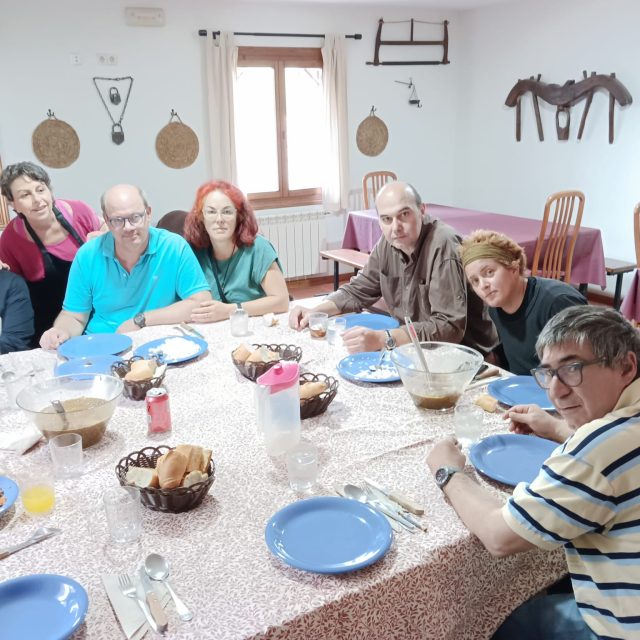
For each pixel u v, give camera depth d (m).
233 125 5.59
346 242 5.45
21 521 1.22
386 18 6.11
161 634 0.92
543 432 1.48
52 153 5.12
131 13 5.11
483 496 1.16
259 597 0.99
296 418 1.45
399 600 1.04
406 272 2.49
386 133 6.41
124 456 1.45
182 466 1.23
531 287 1.92
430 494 1.26
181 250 2.63
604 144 5.36
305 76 6.04
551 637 1.19
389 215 2.33
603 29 5.19
